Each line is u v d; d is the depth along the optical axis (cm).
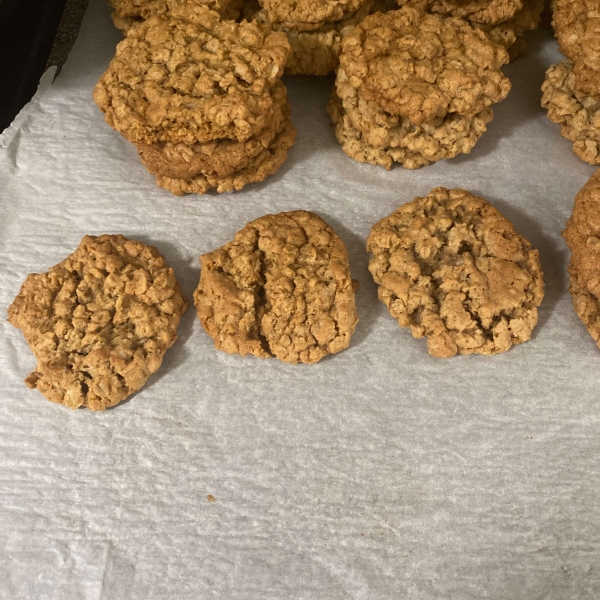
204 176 29
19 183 31
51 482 25
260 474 25
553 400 26
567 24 29
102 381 25
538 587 23
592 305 26
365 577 23
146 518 24
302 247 28
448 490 24
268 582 23
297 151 32
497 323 27
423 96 27
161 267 28
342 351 27
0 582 23
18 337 27
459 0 30
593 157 31
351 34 29
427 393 26
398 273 27
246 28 28
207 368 27
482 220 28
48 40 34
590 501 24
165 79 27
